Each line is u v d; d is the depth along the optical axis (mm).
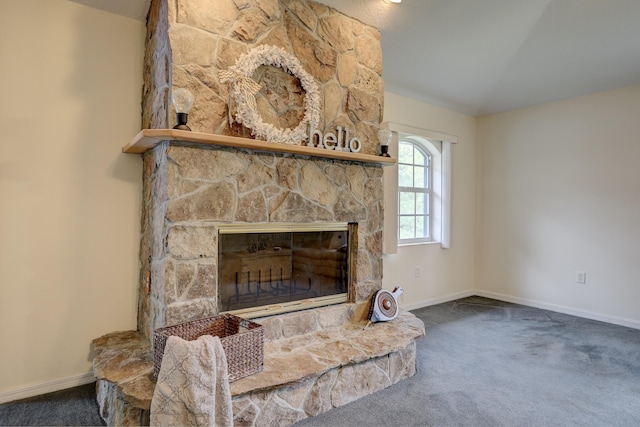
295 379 1939
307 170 2604
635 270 3709
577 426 1999
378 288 3023
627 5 2514
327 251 2873
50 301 2303
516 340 3293
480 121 4938
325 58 2703
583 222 4062
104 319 2484
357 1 2631
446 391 2359
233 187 2266
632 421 2053
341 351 2279
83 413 2055
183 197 2090
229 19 2266
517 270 4598
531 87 3914
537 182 4430
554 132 4293
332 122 2732
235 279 2412
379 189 3049
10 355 2186
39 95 2258
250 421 1849
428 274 4461
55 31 2311
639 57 3211
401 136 4242
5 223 2166
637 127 3705
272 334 2428
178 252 2078
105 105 2480
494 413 2111
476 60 3402
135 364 2008
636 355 2969
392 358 2445
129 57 2572
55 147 2311
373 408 2150
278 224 2504
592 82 3734
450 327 3654
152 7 2438
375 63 3002
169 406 1608
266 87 2428
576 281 4109
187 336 2061
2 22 2154
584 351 3045
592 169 4000
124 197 2545
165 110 2137
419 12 2725
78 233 2389
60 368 2336
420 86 3936
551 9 2615
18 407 2107
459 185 4797
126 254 2557
